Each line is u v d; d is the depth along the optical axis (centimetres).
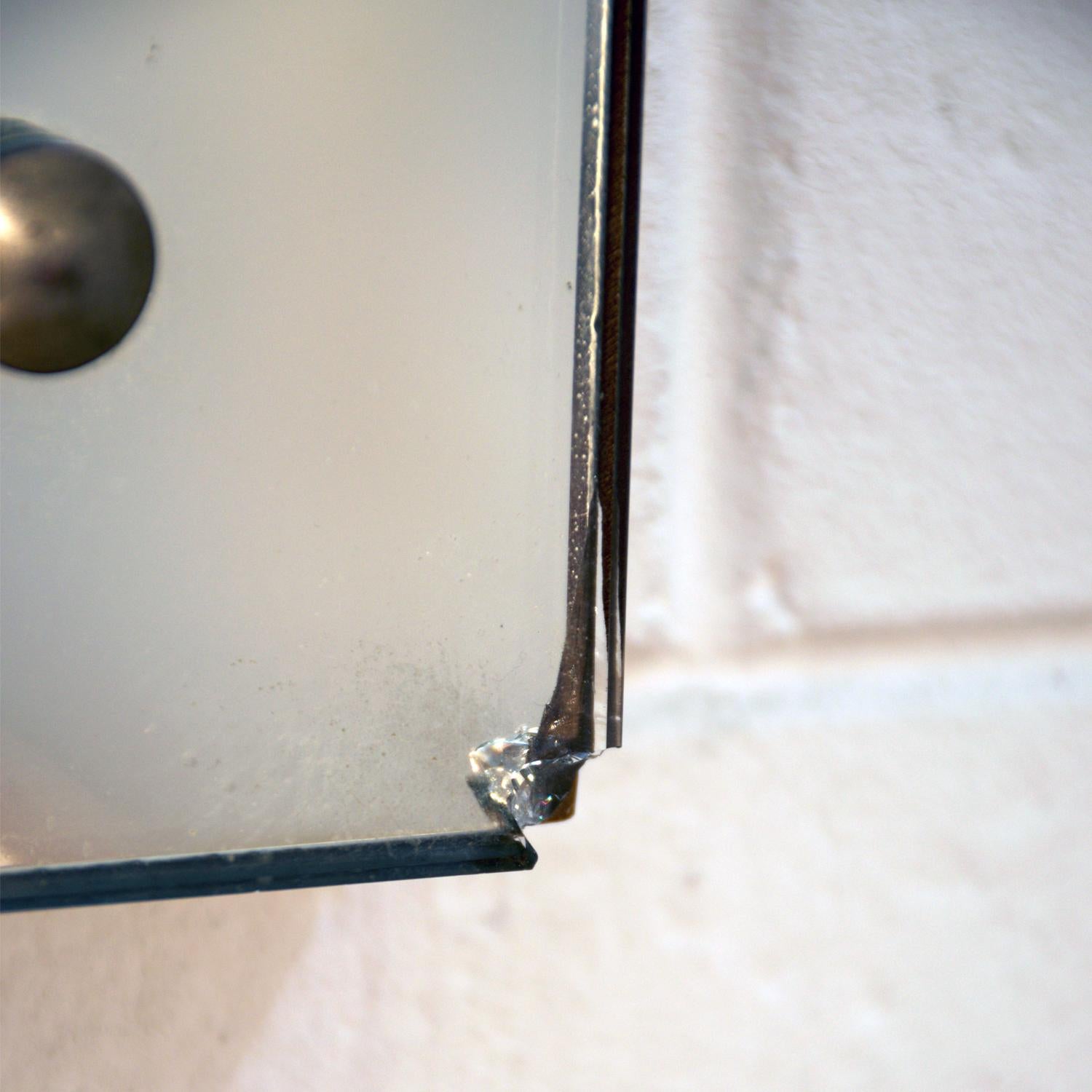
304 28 26
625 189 26
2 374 25
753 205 29
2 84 25
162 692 25
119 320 25
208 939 27
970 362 29
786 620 29
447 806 26
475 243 26
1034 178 30
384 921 28
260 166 25
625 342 26
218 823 25
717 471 29
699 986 28
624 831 28
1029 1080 28
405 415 26
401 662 26
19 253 25
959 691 29
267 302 25
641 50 26
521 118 26
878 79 30
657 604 28
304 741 25
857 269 29
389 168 26
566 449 26
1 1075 27
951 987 28
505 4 26
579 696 26
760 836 28
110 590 25
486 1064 27
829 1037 28
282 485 25
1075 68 30
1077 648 29
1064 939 28
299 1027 27
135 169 25
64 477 25
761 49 30
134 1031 27
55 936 27
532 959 28
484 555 26
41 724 25
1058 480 29
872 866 28
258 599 25
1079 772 28
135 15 25
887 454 29
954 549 29
